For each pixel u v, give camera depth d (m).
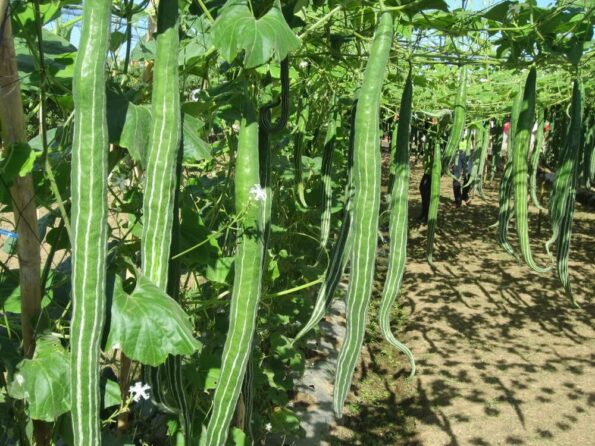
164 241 1.60
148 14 2.31
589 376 5.83
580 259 10.46
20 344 1.87
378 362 6.15
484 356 6.27
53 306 2.08
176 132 1.56
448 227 13.30
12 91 1.47
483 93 6.56
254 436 3.68
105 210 1.35
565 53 3.07
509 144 3.90
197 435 2.71
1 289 1.96
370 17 3.21
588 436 4.75
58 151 1.99
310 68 4.28
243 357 1.94
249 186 1.95
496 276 9.42
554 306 7.93
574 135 3.07
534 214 14.81
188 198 2.85
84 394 1.38
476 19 3.03
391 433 4.80
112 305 1.57
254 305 1.96
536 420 4.99
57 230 2.10
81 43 1.30
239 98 2.50
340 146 6.73
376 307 7.84
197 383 2.54
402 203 2.45
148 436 2.87
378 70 1.96
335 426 4.84
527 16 3.08
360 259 2.01
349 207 2.46
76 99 1.30
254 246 1.96
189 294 3.34
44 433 1.85
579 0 2.90
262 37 1.63
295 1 2.11
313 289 5.98
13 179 1.58
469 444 4.64
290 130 4.67
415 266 10.05
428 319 7.42
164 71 1.54
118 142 1.67
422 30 3.45
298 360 4.28
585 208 15.78
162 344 1.56
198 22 2.51
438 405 5.24
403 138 2.45
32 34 1.89
